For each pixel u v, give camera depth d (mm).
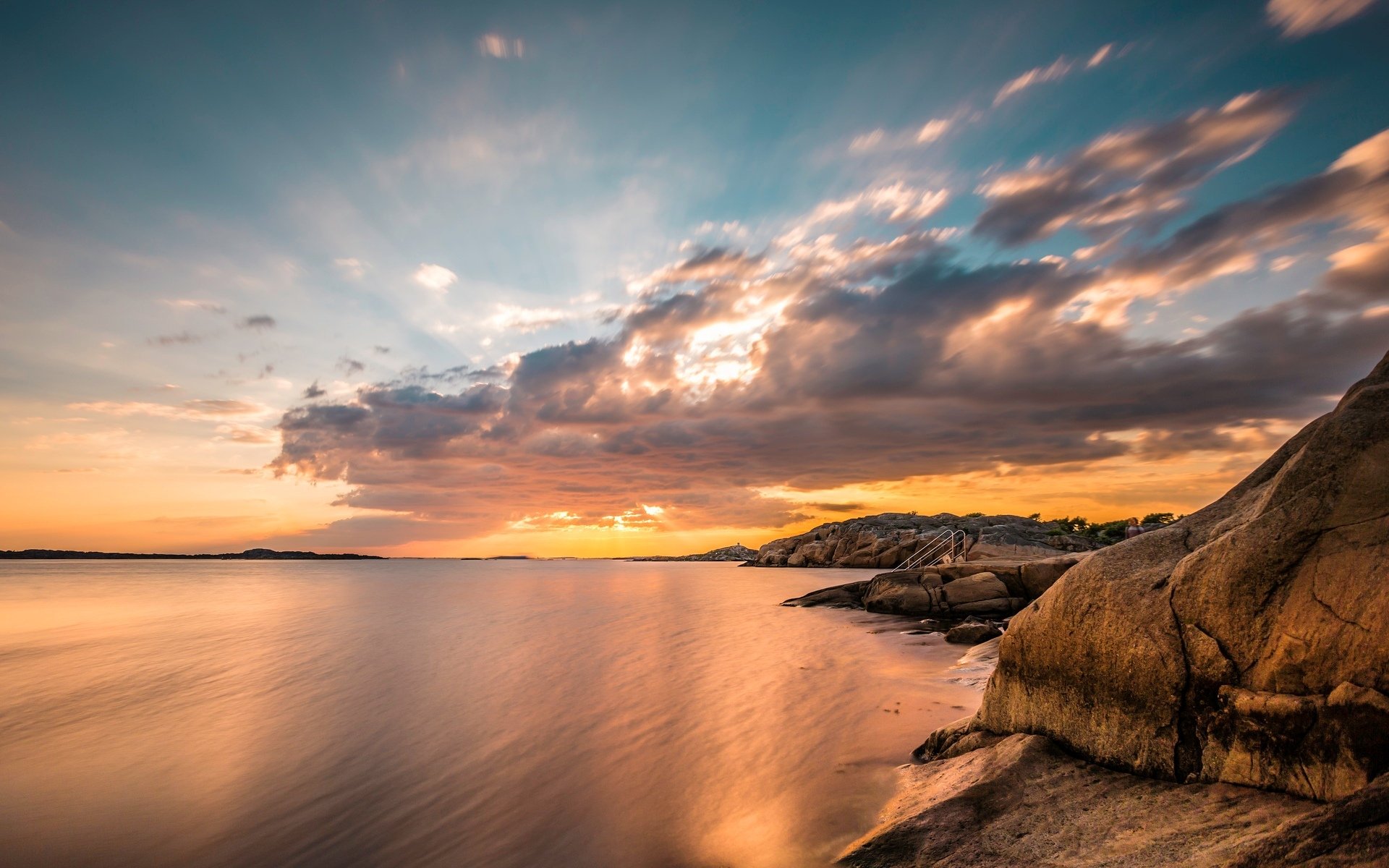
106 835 8750
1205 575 6957
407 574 125875
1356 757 5266
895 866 6621
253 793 10086
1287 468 6793
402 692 16672
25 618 37531
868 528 106875
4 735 13312
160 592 61844
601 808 9180
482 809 9305
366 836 8570
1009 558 58438
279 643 26156
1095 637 7828
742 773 10227
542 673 18797
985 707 9703
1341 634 5672
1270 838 4441
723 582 73938
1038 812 6773
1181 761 6777
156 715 14797
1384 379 6926
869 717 12984
